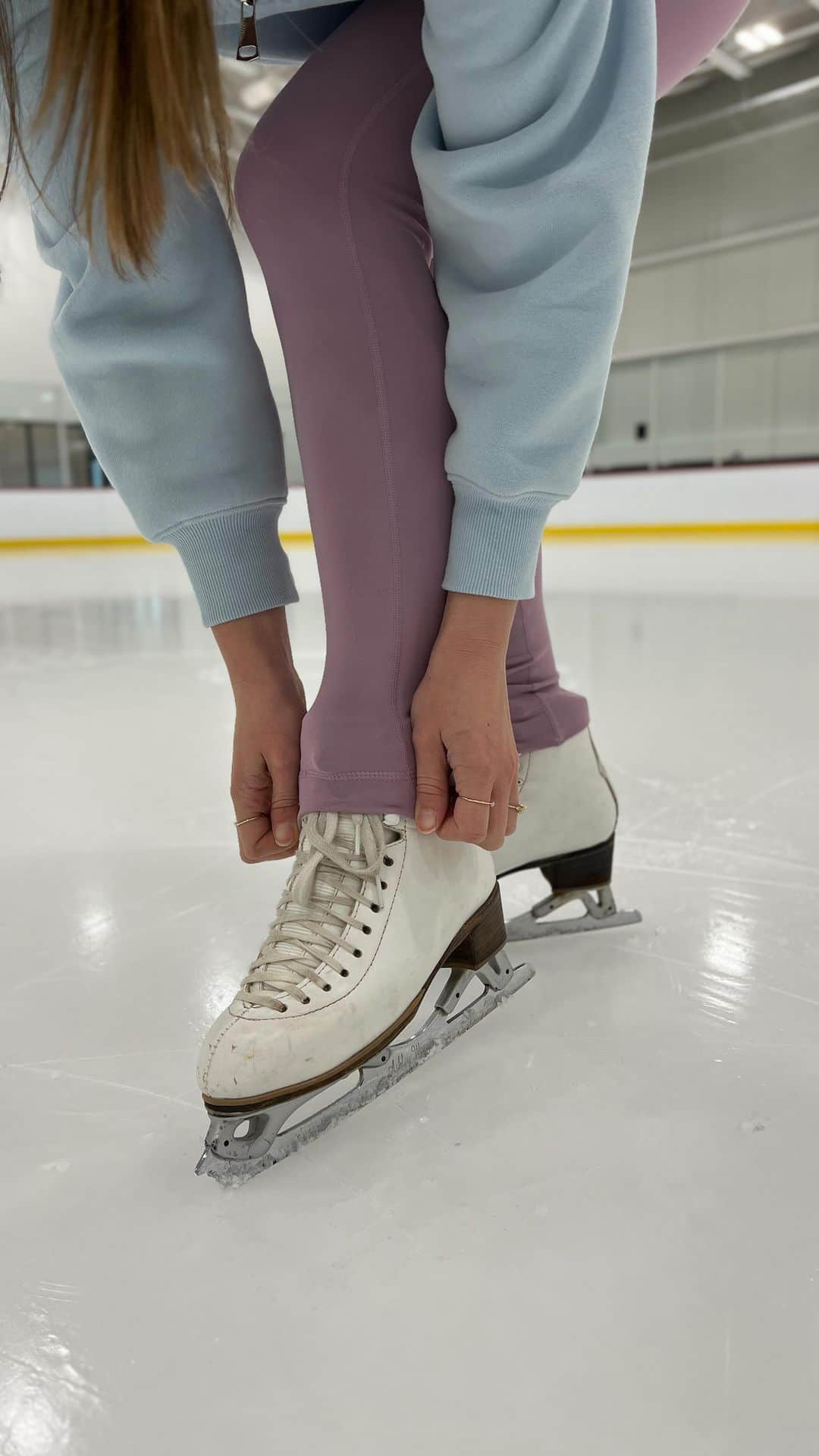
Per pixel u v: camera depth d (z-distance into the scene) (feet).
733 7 2.11
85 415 2.00
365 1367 1.28
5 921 2.80
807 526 23.40
